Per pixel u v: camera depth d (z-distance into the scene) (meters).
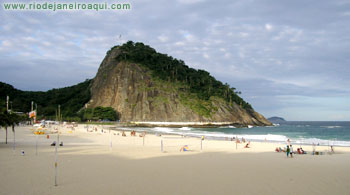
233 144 43.12
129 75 164.12
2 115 34.34
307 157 27.98
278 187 15.09
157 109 146.88
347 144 46.78
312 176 18.02
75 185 15.10
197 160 25.02
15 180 16.06
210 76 196.50
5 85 188.62
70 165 21.44
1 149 31.06
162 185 15.33
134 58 176.12
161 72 171.12
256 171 19.67
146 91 154.88
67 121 145.50
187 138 57.38
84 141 46.12
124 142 45.56
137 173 18.59
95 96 169.62
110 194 13.44
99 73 184.00
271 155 29.42
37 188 14.34
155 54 183.25
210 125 141.12
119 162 23.34
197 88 170.88
